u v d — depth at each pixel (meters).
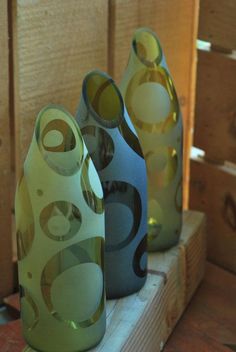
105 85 0.71
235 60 0.92
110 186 0.72
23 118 0.82
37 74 0.82
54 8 0.81
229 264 0.99
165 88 0.81
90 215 0.65
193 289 0.92
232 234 0.97
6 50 0.79
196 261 0.92
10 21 0.78
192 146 1.04
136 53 0.80
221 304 0.91
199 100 0.98
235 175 0.95
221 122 0.96
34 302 0.67
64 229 0.64
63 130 0.63
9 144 0.83
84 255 0.65
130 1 0.90
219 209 0.99
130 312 0.74
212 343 0.83
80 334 0.67
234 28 0.90
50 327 0.67
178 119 0.83
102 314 0.69
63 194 0.63
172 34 0.97
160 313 0.80
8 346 0.79
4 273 0.88
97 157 0.72
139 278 0.77
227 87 0.94
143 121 0.80
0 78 0.80
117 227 0.74
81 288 0.66
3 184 0.84
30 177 0.64
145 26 0.93
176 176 0.84
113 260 0.75
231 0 0.90
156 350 0.80
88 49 0.87
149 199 0.83
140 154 0.74
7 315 0.87
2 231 0.86
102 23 0.88
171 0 0.95
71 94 0.87
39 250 0.65
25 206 0.64
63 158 0.63
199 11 0.94
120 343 0.70
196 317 0.88
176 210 0.86
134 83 0.80
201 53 0.95
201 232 0.94
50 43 0.82
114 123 0.72
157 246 0.85
